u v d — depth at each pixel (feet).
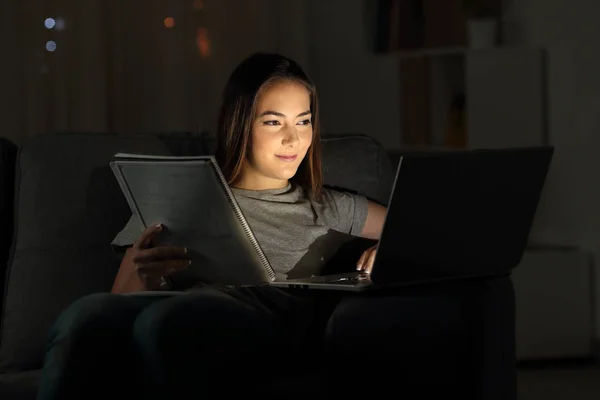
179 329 6.31
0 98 16.38
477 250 7.45
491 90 14.97
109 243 8.57
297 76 8.64
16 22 16.42
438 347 6.73
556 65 14.73
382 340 6.78
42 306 8.27
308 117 8.68
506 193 7.42
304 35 17.98
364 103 17.47
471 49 15.02
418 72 16.37
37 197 8.56
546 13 14.83
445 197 6.95
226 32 17.67
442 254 7.20
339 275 8.02
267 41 17.79
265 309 7.51
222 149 8.88
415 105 16.44
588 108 14.21
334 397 6.88
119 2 16.94
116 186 8.72
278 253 8.67
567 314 14.29
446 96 16.28
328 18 18.16
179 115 17.33
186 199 7.40
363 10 17.31
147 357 6.28
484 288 7.09
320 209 8.98
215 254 7.60
